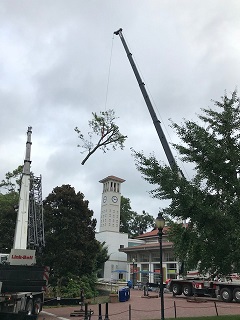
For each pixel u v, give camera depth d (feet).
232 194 37.14
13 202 124.98
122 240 213.87
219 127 40.86
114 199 221.05
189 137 40.57
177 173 39.06
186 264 38.60
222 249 35.17
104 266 203.21
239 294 84.69
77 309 74.33
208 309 69.72
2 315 43.14
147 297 101.86
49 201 114.01
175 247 39.88
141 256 189.47
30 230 91.25
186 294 101.14
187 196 36.55
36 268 55.11
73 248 107.86
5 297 51.21
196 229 37.24
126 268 204.33
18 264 58.44
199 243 36.04
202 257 36.29
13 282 52.24
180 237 37.83
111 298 90.17
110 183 223.51
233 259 34.09
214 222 35.40
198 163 39.83
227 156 38.14
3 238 118.73
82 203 114.21
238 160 38.06
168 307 73.61
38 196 96.68
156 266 175.32
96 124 70.54
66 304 83.41
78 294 96.12
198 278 99.04
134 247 188.85
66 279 102.22
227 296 86.84
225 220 34.53
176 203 37.42
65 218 108.27
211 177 38.29
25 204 72.84
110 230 213.05
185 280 102.32
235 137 40.37
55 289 95.14
